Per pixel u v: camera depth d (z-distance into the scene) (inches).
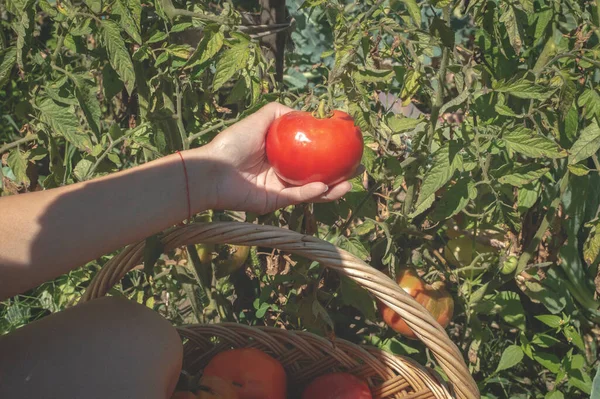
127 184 29.2
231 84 47.1
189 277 41.4
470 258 41.7
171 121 38.0
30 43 34.8
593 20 35.9
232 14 33.1
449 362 31.6
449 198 36.0
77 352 28.4
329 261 31.3
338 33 33.1
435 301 38.3
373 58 37.0
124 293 41.9
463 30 53.7
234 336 36.6
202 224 32.0
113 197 28.8
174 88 38.6
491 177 36.7
